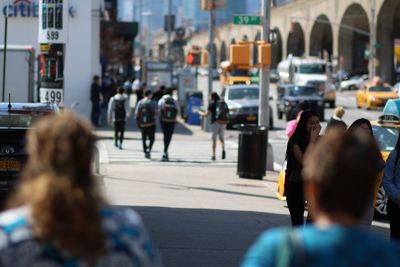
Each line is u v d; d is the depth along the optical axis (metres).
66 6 41.38
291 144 25.09
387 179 22.28
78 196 8.22
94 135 8.70
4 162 28.92
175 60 185.88
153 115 58.66
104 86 124.62
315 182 8.41
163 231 29.55
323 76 163.75
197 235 28.92
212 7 92.00
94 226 8.16
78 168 8.43
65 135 8.46
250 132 48.31
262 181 47.69
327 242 8.00
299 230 8.25
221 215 33.94
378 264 7.94
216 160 59.41
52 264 8.03
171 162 57.28
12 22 86.25
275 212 35.50
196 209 35.44
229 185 45.16
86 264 8.11
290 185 25.25
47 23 41.69
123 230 8.34
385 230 32.22
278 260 7.91
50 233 8.05
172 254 25.52
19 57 63.03
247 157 48.47
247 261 8.06
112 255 8.19
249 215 34.25
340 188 8.25
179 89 111.50
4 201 28.88
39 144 8.48
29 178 8.45
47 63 41.88
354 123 24.59
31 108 30.33
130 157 59.28
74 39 87.06
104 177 47.03
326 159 8.33
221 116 59.09
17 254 7.98
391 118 38.00
